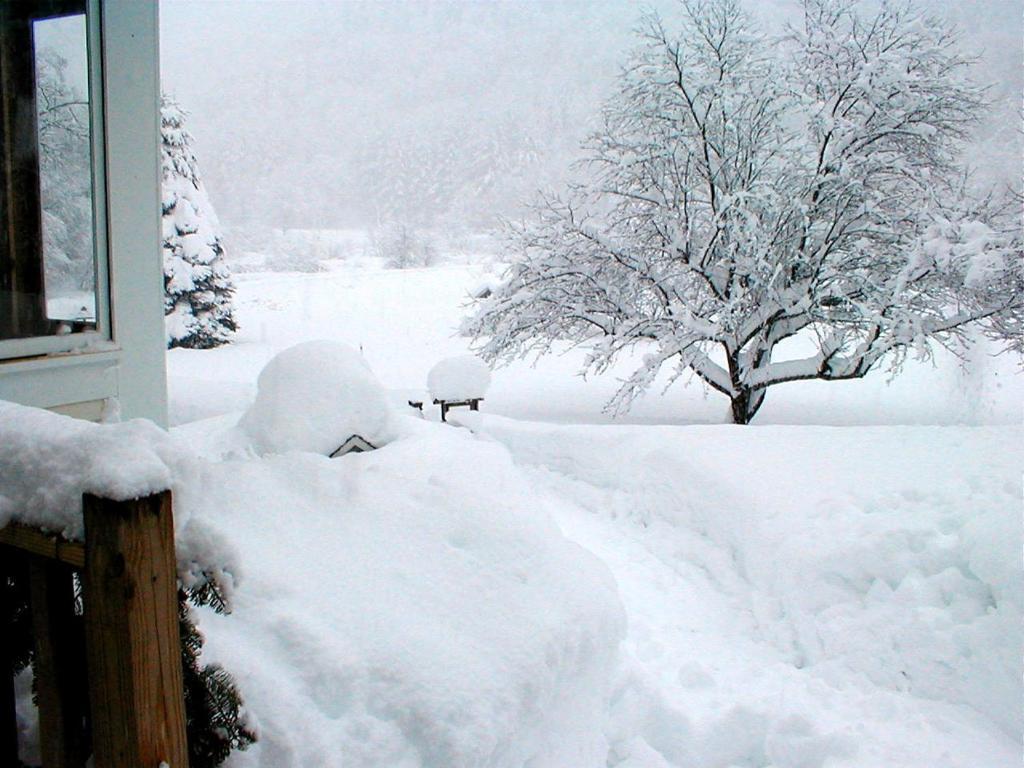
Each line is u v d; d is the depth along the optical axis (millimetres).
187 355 23000
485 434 7469
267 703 1676
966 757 3219
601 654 2357
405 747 1715
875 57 11805
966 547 4184
